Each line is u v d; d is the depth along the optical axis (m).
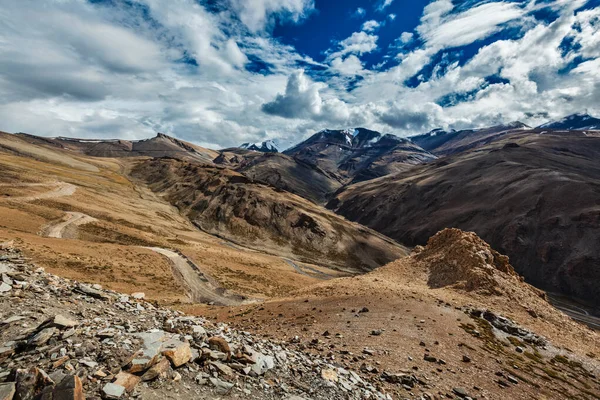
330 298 43.22
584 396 24.80
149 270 84.88
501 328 37.97
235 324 34.88
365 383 16.66
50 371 8.38
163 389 9.28
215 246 189.12
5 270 14.92
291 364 15.26
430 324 33.53
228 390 10.63
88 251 80.00
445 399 18.19
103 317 13.07
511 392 21.81
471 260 56.72
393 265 66.44
